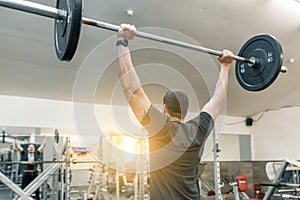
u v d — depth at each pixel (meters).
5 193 4.89
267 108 8.20
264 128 8.37
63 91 5.79
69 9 1.45
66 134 5.98
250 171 8.50
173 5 3.88
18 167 5.31
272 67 2.13
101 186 5.75
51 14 1.52
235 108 7.99
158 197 1.37
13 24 3.85
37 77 5.22
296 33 4.91
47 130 5.89
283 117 7.91
